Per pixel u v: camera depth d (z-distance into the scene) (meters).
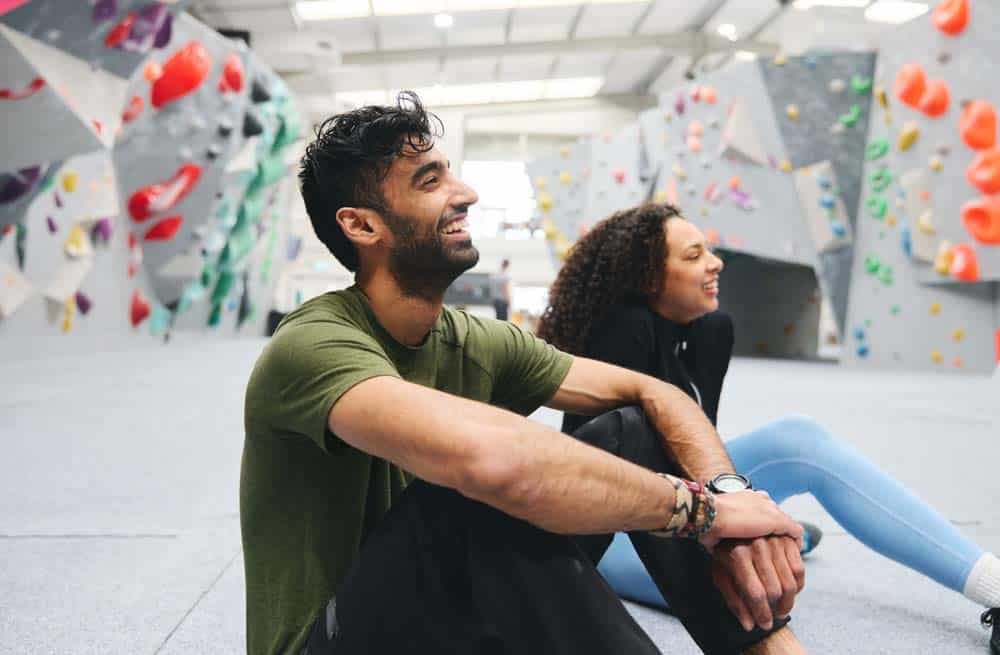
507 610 0.78
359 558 0.82
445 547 0.81
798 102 9.41
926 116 8.09
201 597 1.55
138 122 8.09
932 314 8.64
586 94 20.34
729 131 10.02
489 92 19.47
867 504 1.30
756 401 5.27
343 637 0.79
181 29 8.01
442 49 15.92
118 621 1.43
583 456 0.77
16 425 3.67
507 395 1.15
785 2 13.41
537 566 0.79
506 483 0.72
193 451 3.14
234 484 2.54
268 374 0.83
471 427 0.73
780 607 0.95
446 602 0.80
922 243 8.37
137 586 1.61
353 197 0.90
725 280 14.16
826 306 19.33
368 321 0.92
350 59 15.96
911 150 8.41
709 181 10.77
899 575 1.71
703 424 1.13
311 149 0.92
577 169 14.11
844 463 1.32
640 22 15.30
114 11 5.26
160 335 10.62
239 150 9.91
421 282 0.91
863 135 9.23
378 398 0.75
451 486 0.74
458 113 20.38
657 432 1.14
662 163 11.94
